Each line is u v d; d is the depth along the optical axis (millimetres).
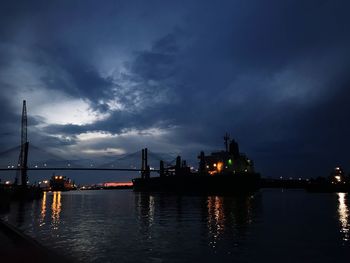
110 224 50969
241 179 147750
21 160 145875
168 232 41781
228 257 27734
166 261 26250
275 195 173000
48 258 10852
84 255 28344
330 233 40719
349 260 26984
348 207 84750
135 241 35125
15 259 10688
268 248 31312
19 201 127312
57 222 53906
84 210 80000
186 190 170125
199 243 33812
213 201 113250
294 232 41531
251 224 49906
